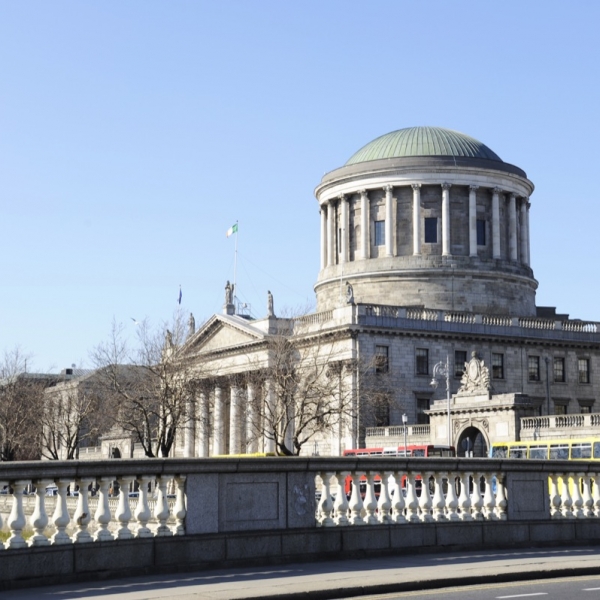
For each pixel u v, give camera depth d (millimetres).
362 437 112938
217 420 134750
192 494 25562
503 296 140250
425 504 29953
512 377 124625
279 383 106688
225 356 133875
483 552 29922
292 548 26938
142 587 22375
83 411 133875
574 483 33500
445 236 138875
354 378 113250
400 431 109125
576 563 26969
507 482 31547
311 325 124125
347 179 143875
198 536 25359
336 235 147250
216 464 25953
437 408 105625
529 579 25203
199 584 22859
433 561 27531
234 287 140750
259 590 21719
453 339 122125
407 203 141125
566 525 32531
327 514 28156
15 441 131125
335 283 143375
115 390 109438
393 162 140875
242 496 26453
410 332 119000
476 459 31016
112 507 32312
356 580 23281
